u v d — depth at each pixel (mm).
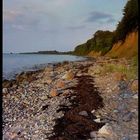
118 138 9078
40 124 11297
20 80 27875
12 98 17594
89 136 9680
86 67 35969
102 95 15367
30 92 19766
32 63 73125
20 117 12742
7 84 24031
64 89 18984
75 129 10320
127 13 55781
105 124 10484
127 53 46781
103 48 92250
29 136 10070
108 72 24344
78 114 11992
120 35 62188
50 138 9719
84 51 135625
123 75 19062
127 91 15102
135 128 9727
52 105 14469
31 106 14961
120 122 10516
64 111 12859
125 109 11891
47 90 19938
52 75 30359
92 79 22281
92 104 13453
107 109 12508
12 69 50500
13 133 10398
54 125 10992
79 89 18203
